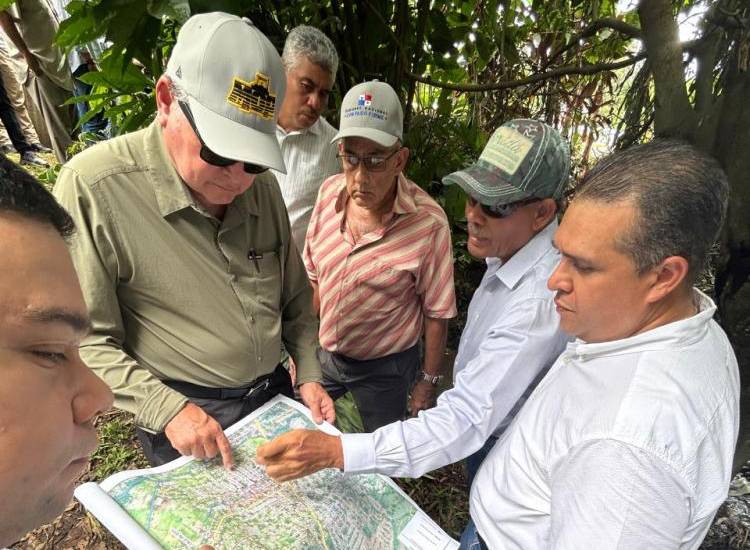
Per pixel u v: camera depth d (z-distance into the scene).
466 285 3.48
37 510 0.44
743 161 1.24
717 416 0.65
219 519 0.94
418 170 3.02
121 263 1.09
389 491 1.14
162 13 1.28
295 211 2.22
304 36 1.93
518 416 0.94
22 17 3.80
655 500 0.58
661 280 0.65
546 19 2.83
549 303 1.07
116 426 2.23
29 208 0.41
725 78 1.40
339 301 1.74
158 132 1.09
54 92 4.34
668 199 0.60
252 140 0.97
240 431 1.20
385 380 1.92
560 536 0.66
